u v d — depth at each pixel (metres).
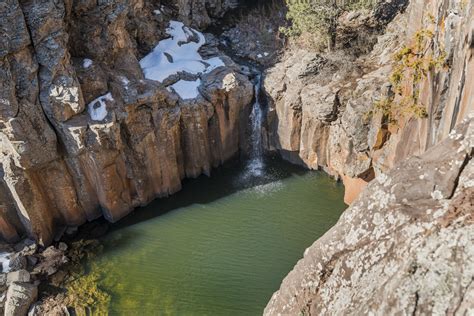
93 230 18.83
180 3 23.14
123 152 18.50
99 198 18.84
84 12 17.78
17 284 15.60
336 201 19.53
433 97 11.57
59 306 15.43
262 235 18.12
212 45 23.33
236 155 22.27
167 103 19.08
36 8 15.39
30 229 17.45
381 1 21.58
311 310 6.99
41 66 16.05
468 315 4.64
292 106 20.03
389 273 5.70
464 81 8.44
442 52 10.80
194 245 17.91
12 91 15.19
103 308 15.47
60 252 17.56
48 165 17.27
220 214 19.34
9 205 17.22
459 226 5.25
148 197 19.98
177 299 15.72
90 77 17.42
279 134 21.31
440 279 5.00
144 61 21.09
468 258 4.94
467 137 5.90
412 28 15.10
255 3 26.55
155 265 17.09
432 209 5.71
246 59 23.22
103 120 17.17
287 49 22.45
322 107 18.81
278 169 21.59
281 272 16.48
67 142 17.08
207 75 20.58
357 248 6.43
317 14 20.23
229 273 16.59
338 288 6.56
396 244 5.86
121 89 18.19
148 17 21.59
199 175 21.45
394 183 6.28
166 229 18.77
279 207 19.41
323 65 20.20
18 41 15.06
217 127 20.81
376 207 6.37
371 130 16.92
